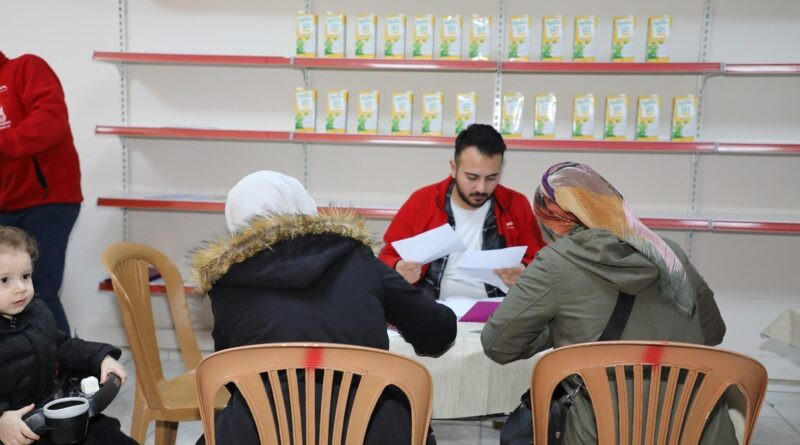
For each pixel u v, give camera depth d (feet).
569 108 10.81
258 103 11.36
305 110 10.13
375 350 3.77
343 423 4.06
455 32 9.73
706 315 5.15
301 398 4.07
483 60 9.56
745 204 10.80
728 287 11.02
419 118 11.09
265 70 11.27
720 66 9.23
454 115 11.03
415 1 10.82
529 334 4.73
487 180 7.47
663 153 10.82
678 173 10.85
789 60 10.38
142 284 7.23
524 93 10.86
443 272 7.73
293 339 4.14
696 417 4.03
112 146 11.62
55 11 11.35
